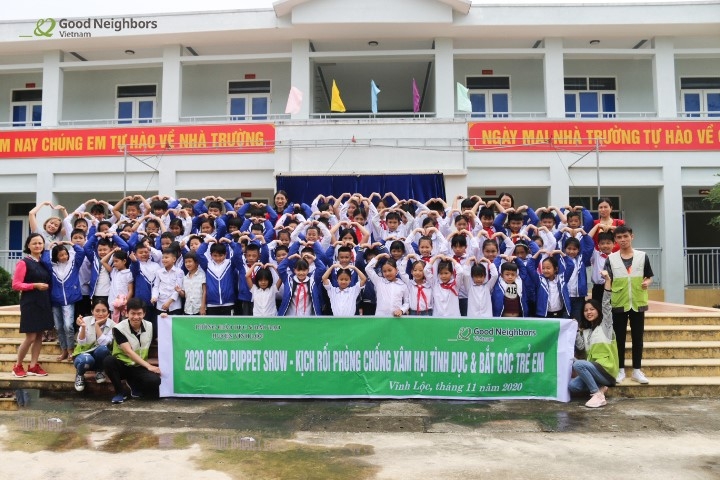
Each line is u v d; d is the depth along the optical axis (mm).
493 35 14070
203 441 4699
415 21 13445
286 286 6566
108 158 13648
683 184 13016
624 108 15031
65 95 15695
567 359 5977
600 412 5539
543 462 4199
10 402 5934
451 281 6453
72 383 6391
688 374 6578
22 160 13852
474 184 13039
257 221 8094
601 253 6941
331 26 13664
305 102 14070
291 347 6059
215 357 6094
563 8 13570
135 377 6086
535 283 6699
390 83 17234
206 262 6773
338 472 4023
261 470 4062
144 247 6844
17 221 15664
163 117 14273
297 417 5395
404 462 4211
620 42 14477
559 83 13938
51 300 6746
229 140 13320
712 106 14992
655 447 4527
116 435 4859
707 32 13828
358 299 6812
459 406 5781
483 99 15336
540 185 13016
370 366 6043
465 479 3887
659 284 13164
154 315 6918
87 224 7820
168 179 13414
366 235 7316
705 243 14422
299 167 12656
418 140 12617
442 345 6031
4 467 4137
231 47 14836
